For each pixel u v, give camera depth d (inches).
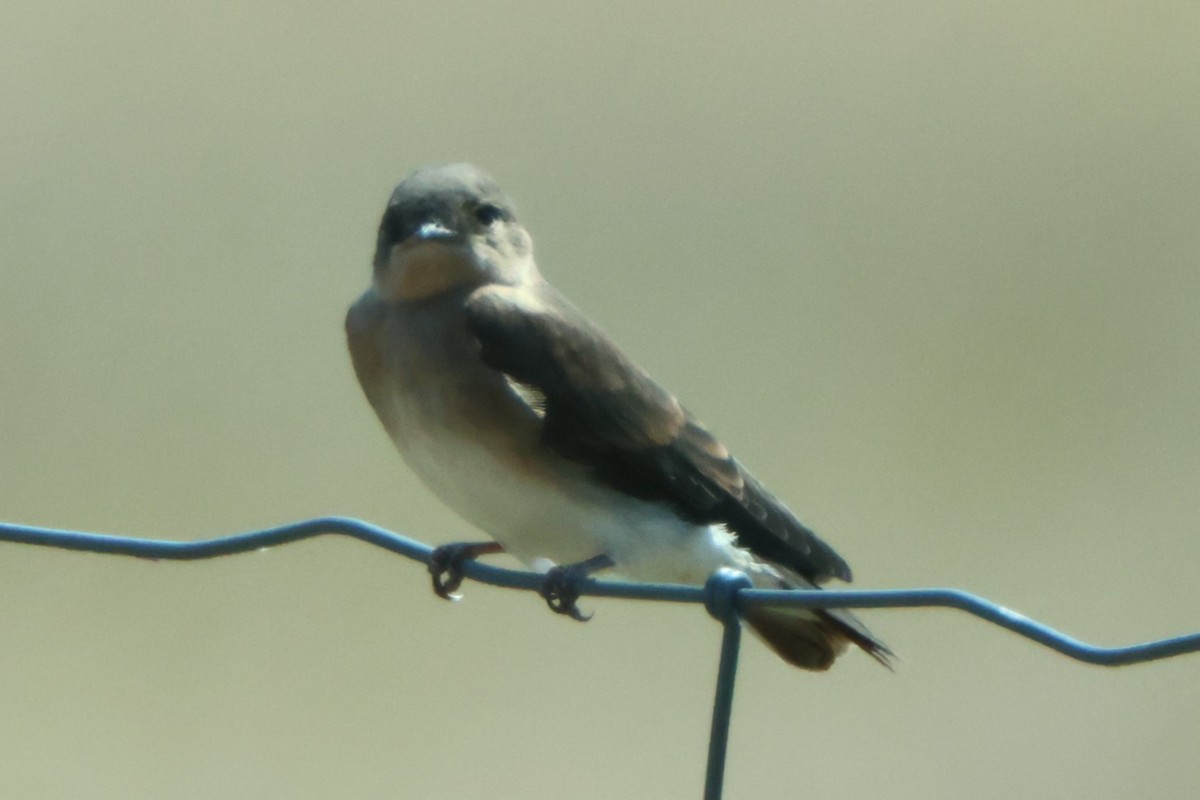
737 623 241.6
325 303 617.9
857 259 665.0
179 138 695.7
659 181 701.3
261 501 535.5
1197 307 652.1
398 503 532.4
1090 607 515.2
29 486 546.6
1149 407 600.1
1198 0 792.3
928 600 227.6
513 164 711.7
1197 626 507.2
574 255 664.4
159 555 275.7
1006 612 222.5
